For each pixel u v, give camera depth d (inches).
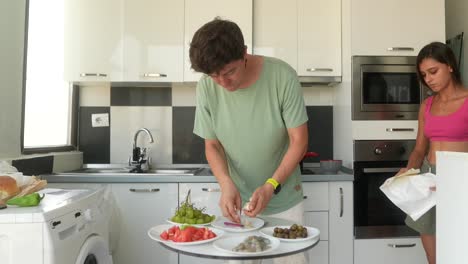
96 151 115.6
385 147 99.6
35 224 48.8
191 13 103.4
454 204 42.2
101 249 67.1
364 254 97.6
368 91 100.0
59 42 105.3
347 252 97.2
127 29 103.3
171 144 116.3
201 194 93.6
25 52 87.8
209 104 62.1
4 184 54.4
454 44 111.8
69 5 103.3
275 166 65.1
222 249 43.4
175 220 56.1
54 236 50.1
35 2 95.8
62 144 111.1
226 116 61.6
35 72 96.9
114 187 93.1
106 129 115.9
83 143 115.6
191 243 46.0
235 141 62.6
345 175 96.6
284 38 105.0
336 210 96.7
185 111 116.5
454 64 74.9
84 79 103.6
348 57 101.5
